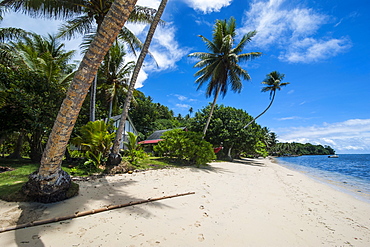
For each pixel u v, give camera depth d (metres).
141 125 41.22
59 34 11.52
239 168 15.15
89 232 3.09
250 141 23.44
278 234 3.64
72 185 4.85
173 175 8.71
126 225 3.42
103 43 3.76
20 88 9.03
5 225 3.12
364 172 20.22
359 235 4.01
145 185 6.44
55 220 3.37
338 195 8.14
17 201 4.02
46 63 10.89
